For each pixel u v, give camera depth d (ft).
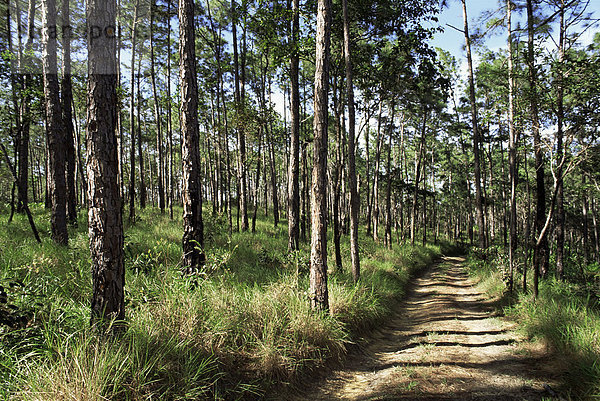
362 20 33.91
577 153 18.67
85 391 8.38
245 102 43.34
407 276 41.01
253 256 30.22
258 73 65.92
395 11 32.24
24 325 10.39
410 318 24.86
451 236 148.66
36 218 35.45
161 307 12.76
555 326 16.25
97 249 10.61
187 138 19.49
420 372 13.84
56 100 25.36
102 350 9.37
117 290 10.80
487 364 14.70
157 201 117.80
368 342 18.60
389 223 62.75
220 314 13.50
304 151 52.80
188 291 14.24
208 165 77.00
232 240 34.88
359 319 19.30
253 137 46.52
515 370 13.82
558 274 35.76
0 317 9.43
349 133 25.86
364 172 108.78
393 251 51.75
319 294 17.26
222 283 16.90
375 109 42.55
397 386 12.67
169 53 54.70
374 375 14.44
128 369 9.45
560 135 19.86
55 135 25.36
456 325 21.79
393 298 27.68
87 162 10.57
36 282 14.14
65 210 25.71
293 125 32.96
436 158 111.65
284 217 94.32
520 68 26.03
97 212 10.53
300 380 13.08
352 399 12.25
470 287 38.42
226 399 10.66
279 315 15.23
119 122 46.37
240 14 31.60
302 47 30.40
